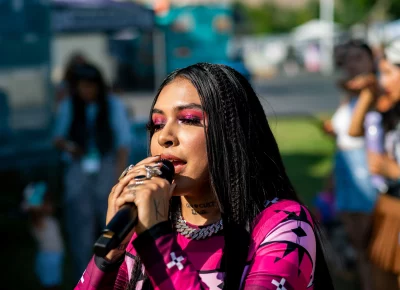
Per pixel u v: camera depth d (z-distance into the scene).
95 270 1.65
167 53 15.66
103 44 19.88
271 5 48.91
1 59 6.42
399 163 3.57
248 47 36.75
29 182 7.29
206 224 1.71
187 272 1.43
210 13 15.47
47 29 6.88
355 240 4.68
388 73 3.77
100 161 5.04
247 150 1.64
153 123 1.70
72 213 5.10
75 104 5.05
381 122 3.68
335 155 4.85
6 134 6.42
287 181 1.76
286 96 21.41
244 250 1.61
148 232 1.46
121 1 9.85
